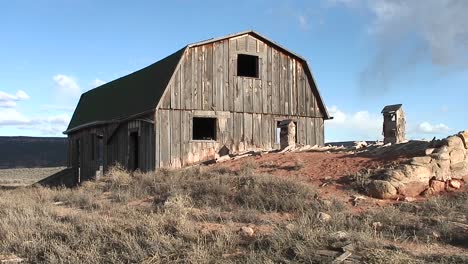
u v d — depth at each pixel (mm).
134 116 24688
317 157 18328
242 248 9836
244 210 12984
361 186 14281
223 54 25000
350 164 16375
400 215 11719
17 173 54125
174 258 9484
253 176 15680
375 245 9383
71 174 33188
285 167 17531
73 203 16688
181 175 18516
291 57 26875
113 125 27688
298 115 26766
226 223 11727
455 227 10500
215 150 24359
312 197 13688
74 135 34812
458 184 14617
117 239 10594
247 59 27875
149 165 23547
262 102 25812
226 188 14977
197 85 24219
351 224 10992
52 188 24438
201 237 10406
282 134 22812
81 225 11922
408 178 14062
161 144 23141
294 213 12656
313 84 27312
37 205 15695
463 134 15453
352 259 8695
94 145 30766
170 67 24328
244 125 25203
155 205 14500
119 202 15945
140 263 9352
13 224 12539
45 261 9984
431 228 10531
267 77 26047
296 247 9297
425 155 15055
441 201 13000
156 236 10445
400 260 8461
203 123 30422
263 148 25578
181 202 13945
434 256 8805
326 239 9727
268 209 13203
